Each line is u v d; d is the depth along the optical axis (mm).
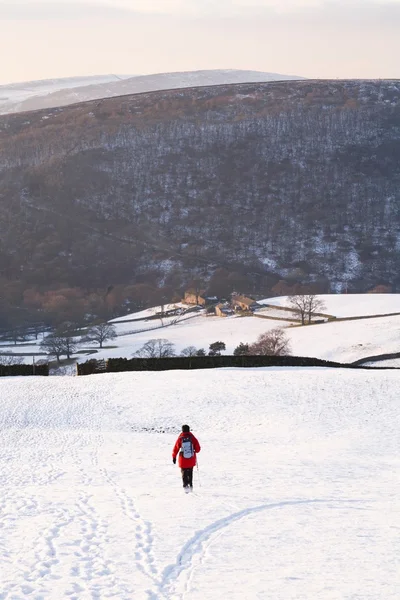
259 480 23766
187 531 15008
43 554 13242
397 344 121125
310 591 10766
